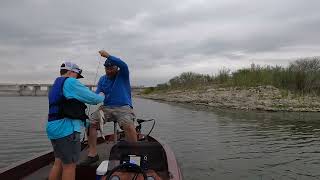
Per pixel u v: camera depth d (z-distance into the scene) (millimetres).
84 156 6582
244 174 8797
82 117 4645
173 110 31672
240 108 32375
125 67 6242
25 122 20734
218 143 13094
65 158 4559
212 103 37750
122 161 5020
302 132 16453
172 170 5238
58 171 4844
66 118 4516
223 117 24062
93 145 6203
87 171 5895
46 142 13117
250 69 45156
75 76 4906
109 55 6125
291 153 11352
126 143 5117
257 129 17453
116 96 6363
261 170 9188
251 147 12305
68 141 4512
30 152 11398
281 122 20891
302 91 37656
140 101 55062
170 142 13273
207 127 18234
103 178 4578
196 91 49938
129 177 4438
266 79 41219
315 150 11875
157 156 5105
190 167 9375
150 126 18688
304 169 9344
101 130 6180
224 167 9422
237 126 18750
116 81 6371
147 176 4578
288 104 32406
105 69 6383
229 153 11203
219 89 44406
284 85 40000
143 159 5066
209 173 8844
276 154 11164
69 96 4508
